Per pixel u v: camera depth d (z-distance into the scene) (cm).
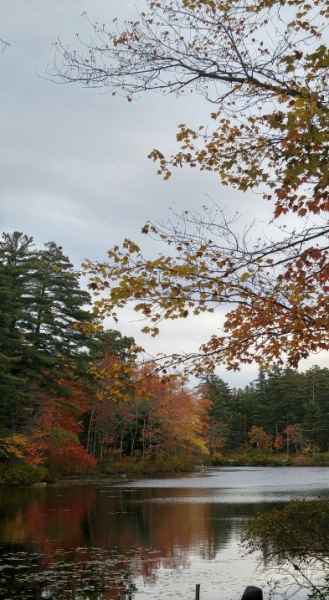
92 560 1173
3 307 3016
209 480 3934
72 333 3569
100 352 3881
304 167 543
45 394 3569
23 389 3328
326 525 822
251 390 11138
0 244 3622
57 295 3541
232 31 627
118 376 780
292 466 7469
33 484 3145
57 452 3725
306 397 8962
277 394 9156
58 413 3700
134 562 1157
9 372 3209
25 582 1002
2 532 1505
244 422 9388
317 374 9231
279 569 1034
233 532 1518
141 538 1427
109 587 975
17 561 1162
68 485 3300
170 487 3189
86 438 5059
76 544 1341
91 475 4191
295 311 695
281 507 2089
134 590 960
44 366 3425
